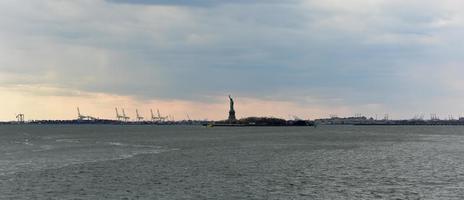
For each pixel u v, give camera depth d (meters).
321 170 59.50
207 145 112.44
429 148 101.50
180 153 86.62
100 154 84.56
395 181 50.50
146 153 86.94
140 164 66.56
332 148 100.19
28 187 46.56
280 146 107.19
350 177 53.34
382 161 70.88
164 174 55.66
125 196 42.31
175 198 41.44
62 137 169.62
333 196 42.44
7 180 50.81
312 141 131.12
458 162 69.44
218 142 126.50
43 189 45.53
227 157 77.56
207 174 55.69
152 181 50.31
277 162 69.12
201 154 84.06
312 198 41.59
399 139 147.38
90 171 58.44
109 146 109.81
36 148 102.69
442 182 49.72
